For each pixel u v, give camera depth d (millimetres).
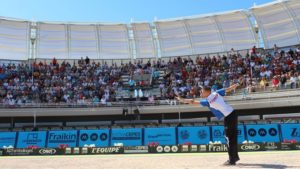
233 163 7723
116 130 24422
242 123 24531
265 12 35531
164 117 30562
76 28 37906
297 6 33906
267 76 30844
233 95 29312
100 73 34906
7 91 31250
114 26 38031
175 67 35250
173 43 38094
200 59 35656
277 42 35562
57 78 33750
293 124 23125
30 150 17812
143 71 34906
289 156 10633
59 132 24609
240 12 35750
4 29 36438
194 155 13609
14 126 30188
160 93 31984
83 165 9141
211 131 23547
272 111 28500
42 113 29375
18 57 37156
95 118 30734
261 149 16469
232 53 35719
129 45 38625
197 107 29344
